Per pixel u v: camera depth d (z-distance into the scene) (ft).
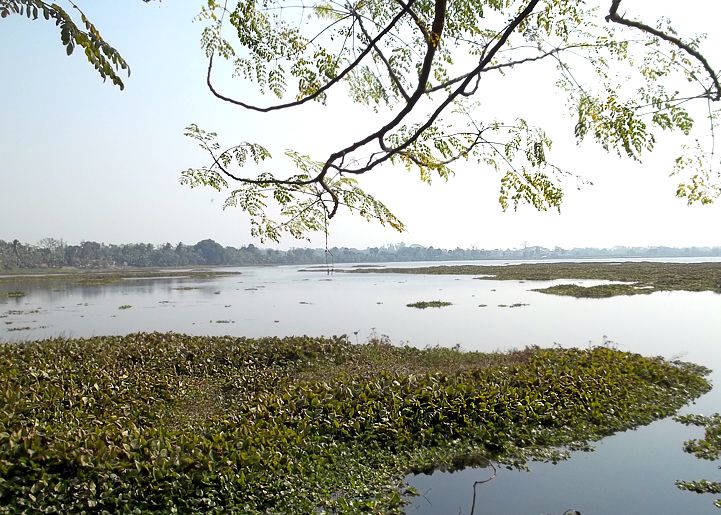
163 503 21.81
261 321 92.22
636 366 44.45
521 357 50.78
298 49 11.08
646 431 33.09
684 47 10.45
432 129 11.53
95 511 20.88
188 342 55.62
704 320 83.76
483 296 130.52
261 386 41.34
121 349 49.55
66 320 95.45
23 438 23.97
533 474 27.17
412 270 328.49
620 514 23.17
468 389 35.09
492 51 9.68
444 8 8.90
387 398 33.91
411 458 28.19
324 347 54.60
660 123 10.34
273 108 10.69
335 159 10.84
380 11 11.09
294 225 12.39
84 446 24.50
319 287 179.73
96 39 8.30
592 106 10.71
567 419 33.40
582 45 10.96
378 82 12.41
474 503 22.16
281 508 22.49
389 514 22.81
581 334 72.90
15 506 20.42
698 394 40.60
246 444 27.07
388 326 83.61
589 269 244.42
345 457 27.78
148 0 9.77
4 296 149.28
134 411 34.60
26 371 39.06
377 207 12.12
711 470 27.53
